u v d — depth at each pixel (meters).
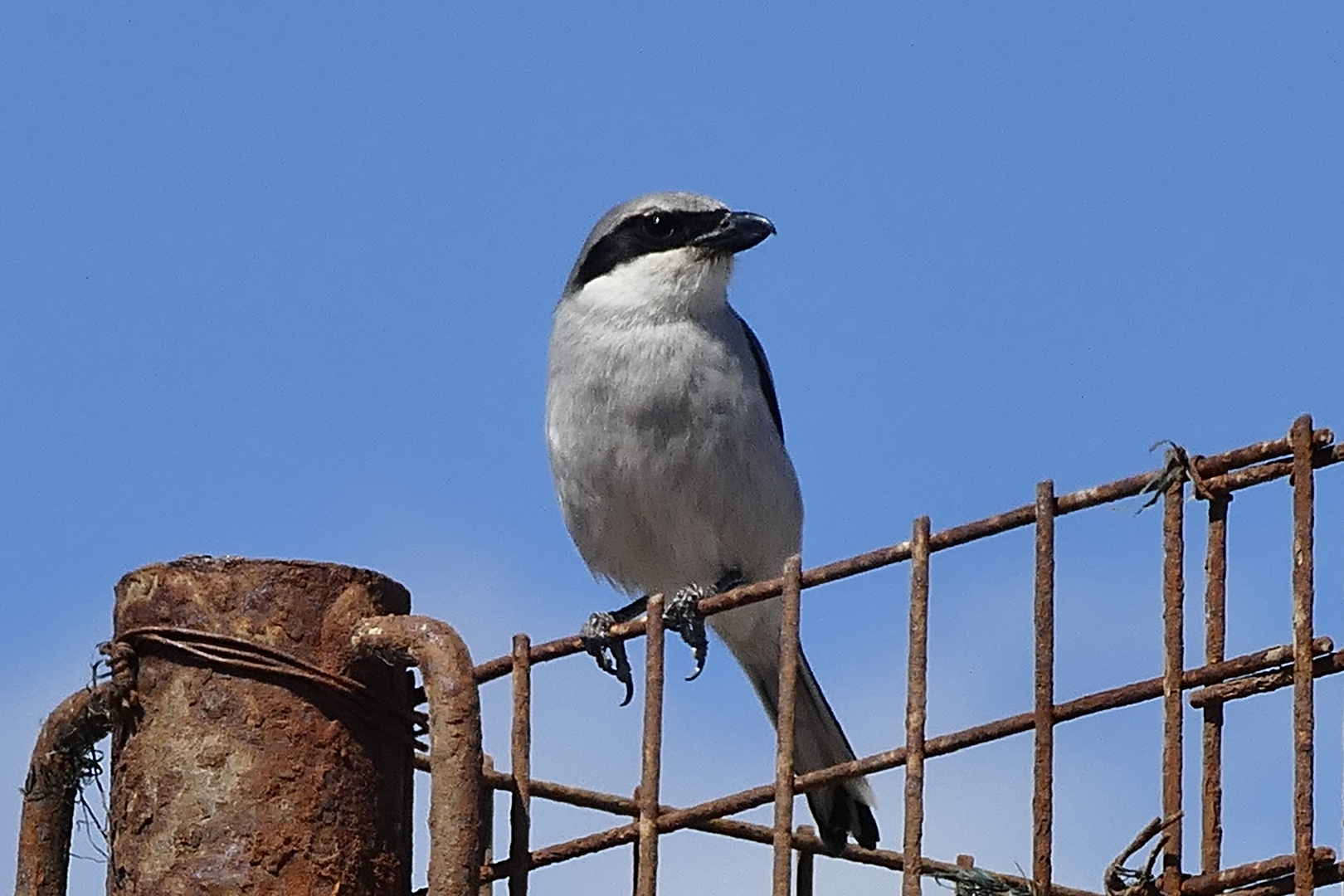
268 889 6.66
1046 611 6.24
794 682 6.58
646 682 6.79
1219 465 6.23
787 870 6.36
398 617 6.84
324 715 6.84
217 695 6.82
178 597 6.94
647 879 6.61
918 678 6.36
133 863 6.80
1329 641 5.90
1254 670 6.04
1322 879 5.79
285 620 6.90
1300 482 6.01
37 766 7.66
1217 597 6.21
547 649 6.99
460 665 6.62
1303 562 5.94
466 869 6.34
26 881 7.65
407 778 7.09
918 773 6.27
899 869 8.81
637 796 8.05
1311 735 5.78
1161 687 6.13
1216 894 5.97
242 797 6.72
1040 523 6.32
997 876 6.79
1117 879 6.14
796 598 6.65
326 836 6.74
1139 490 6.26
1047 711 6.17
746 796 6.58
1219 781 6.10
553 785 7.89
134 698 6.95
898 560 6.52
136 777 6.88
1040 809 6.11
